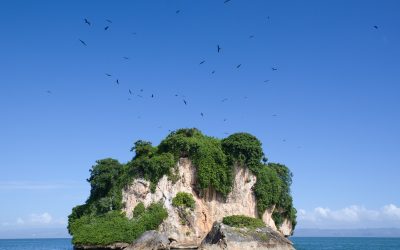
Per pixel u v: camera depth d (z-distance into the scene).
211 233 82.62
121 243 85.12
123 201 96.31
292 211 124.69
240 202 97.75
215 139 102.06
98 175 101.31
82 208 103.56
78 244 85.06
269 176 104.56
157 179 95.94
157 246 82.31
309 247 157.38
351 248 150.88
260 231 82.62
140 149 101.12
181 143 97.75
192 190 97.44
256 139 100.50
